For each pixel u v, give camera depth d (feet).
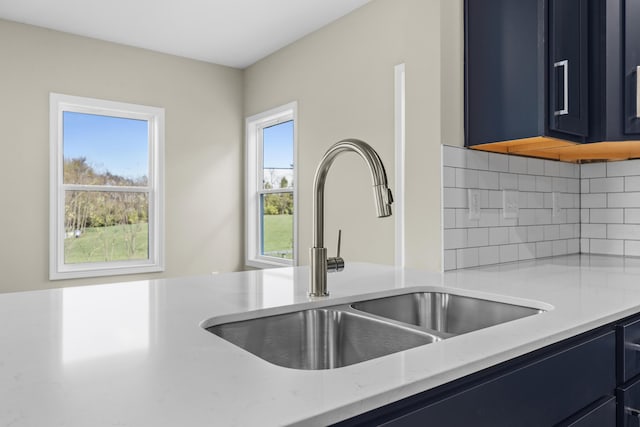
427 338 3.05
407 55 6.54
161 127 12.21
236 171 13.51
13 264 10.36
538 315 3.46
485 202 6.41
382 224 9.07
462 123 6.20
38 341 2.75
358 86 9.66
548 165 7.39
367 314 3.66
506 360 2.60
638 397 3.80
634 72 5.60
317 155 10.78
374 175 3.61
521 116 5.55
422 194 6.21
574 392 3.16
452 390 2.37
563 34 5.48
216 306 3.75
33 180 10.58
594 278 5.28
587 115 5.79
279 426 1.68
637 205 7.31
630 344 3.75
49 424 1.67
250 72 13.29
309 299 4.06
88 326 3.11
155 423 1.68
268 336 3.68
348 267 6.38
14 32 10.32
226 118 13.35
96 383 2.08
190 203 12.69
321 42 10.68
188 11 9.84
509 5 5.70
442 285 4.86
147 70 12.03
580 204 8.02
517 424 2.68
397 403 2.13
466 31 6.21
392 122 8.88
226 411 1.79
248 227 13.29
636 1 5.63
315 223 4.21
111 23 10.43
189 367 2.30
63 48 10.88
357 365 2.33
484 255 6.37
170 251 12.37
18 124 10.38
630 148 6.38
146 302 3.92
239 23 10.42
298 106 11.37
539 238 7.22
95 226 11.53
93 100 11.25
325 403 1.87
